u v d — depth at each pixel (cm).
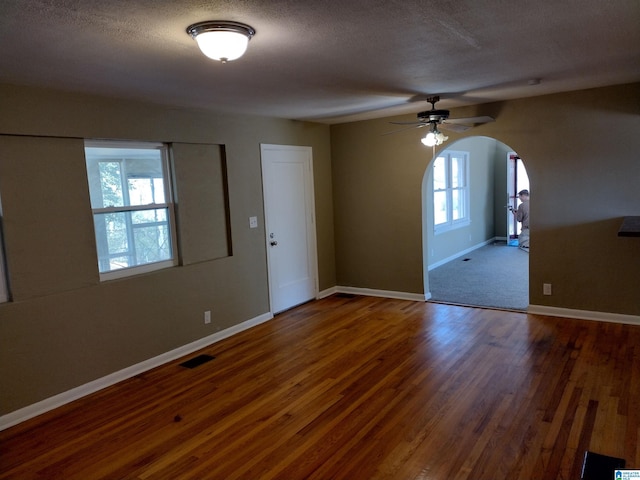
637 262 437
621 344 396
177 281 422
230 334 478
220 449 269
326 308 560
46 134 326
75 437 291
